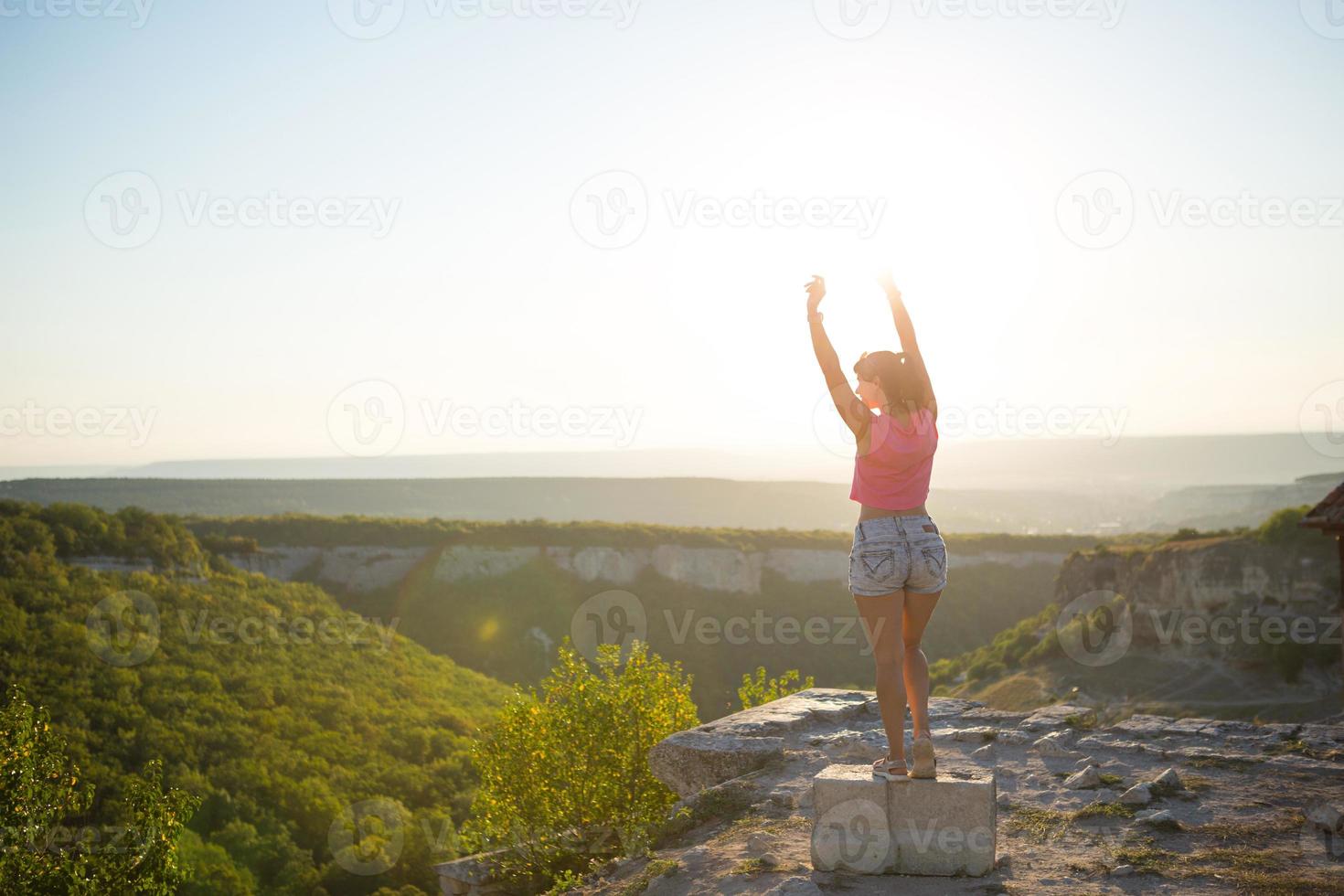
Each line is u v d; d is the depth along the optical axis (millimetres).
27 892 10070
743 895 3775
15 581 35562
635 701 11242
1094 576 59219
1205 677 48406
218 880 23734
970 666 63000
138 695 31281
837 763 5895
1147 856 3955
